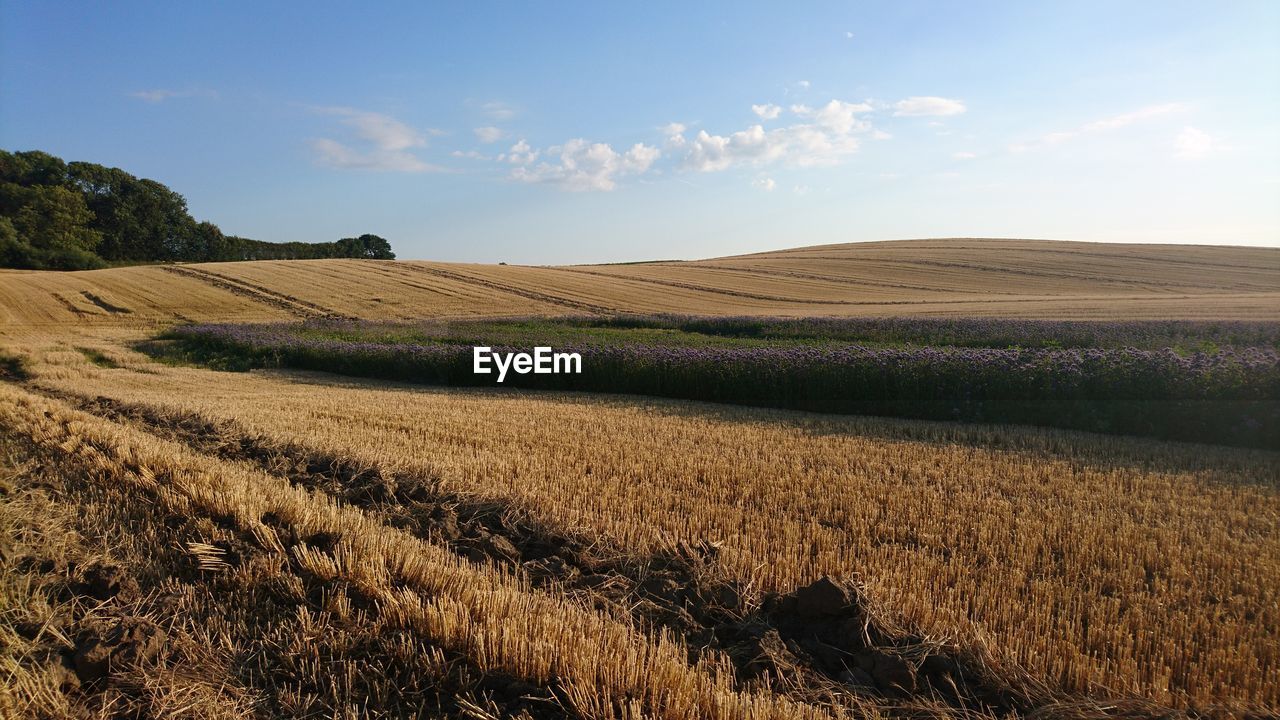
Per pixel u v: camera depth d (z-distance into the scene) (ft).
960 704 12.07
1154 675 12.33
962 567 16.55
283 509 20.02
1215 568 17.06
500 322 120.78
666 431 34.58
